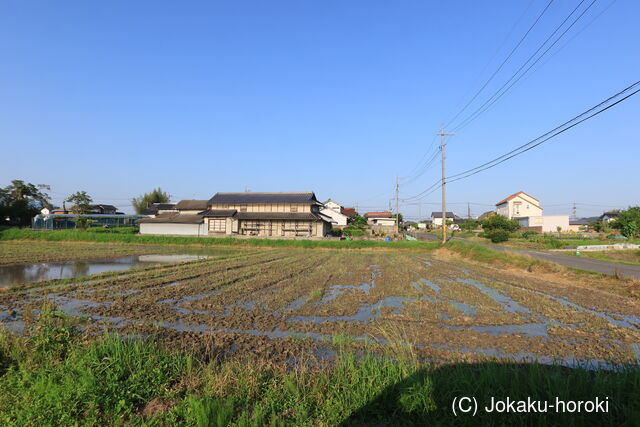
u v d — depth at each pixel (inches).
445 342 293.7
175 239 1515.7
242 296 480.4
